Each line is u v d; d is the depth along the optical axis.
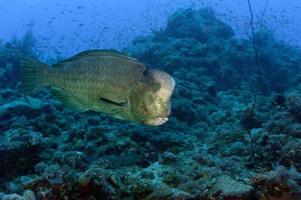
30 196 2.90
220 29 13.73
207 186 3.17
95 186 2.98
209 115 8.30
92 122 6.74
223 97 9.74
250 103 8.42
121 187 3.32
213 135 6.29
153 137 5.82
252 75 11.12
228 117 7.76
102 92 2.01
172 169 4.43
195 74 10.30
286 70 12.56
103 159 4.83
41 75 2.21
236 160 4.68
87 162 4.95
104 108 2.04
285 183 3.00
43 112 7.08
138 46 12.52
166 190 3.06
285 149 4.30
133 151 5.33
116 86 1.96
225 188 2.90
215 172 3.87
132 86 1.92
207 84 9.76
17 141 4.95
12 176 4.74
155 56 11.53
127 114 1.97
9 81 10.44
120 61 1.99
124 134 5.86
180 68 10.73
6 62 11.18
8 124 6.70
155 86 1.87
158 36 13.98
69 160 4.69
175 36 13.71
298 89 11.22
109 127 6.16
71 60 2.12
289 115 5.59
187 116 7.59
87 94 2.06
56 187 3.00
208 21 14.14
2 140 5.36
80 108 2.12
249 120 5.67
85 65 2.07
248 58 11.73
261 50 12.26
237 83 10.92
